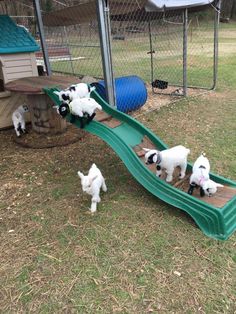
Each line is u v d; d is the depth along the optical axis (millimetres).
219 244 1648
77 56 8273
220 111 3775
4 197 2146
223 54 8555
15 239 1734
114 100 3203
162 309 1310
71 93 2459
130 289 1402
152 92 4789
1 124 3357
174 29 6230
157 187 1954
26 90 2668
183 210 1825
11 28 3449
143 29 5539
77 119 2422
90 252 1618
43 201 2072
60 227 1811
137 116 3668
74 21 4836
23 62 3375
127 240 1688
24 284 1450
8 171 2510
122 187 2191
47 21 4766
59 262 1564
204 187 1808
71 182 2289
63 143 2934
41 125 3119
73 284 1439
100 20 2859
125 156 2131
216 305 1324
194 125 3346
